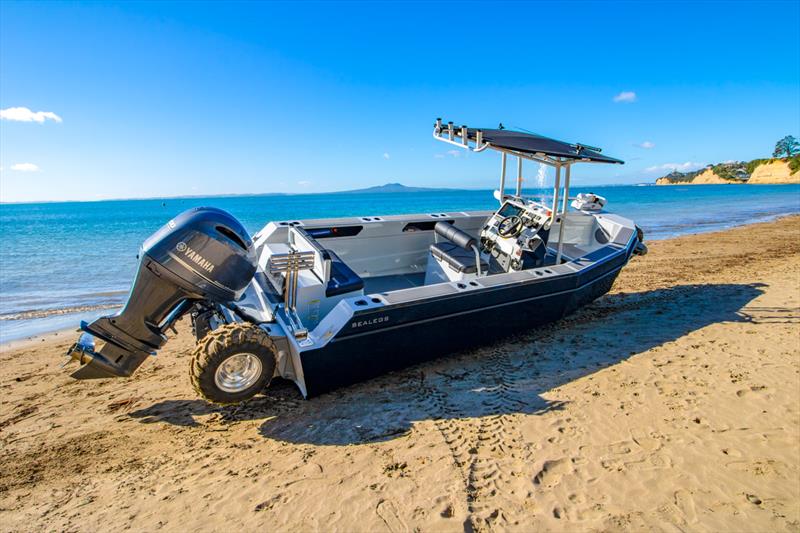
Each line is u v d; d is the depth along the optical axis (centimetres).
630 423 354
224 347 328
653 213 3150
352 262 627
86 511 271
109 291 1034
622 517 256
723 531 246
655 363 463
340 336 373
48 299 950
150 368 518
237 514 263
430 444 331
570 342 529
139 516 264
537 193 589
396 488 283
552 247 714
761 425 347
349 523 254
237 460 322
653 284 831
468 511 260
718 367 448
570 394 402
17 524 260
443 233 630
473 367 463
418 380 436
